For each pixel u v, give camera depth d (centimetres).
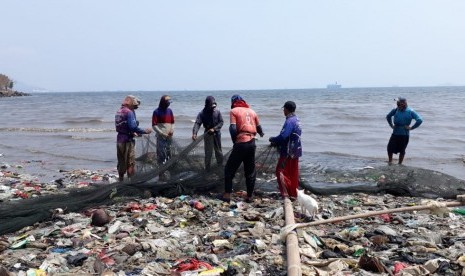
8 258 655
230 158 991
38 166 1803
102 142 2525
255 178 1023
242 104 1014
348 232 754
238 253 664
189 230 799
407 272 563
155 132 1146
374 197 1118
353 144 2395
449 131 2900
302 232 719
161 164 1116
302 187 1144
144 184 1060
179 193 1058
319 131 2959
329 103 6944
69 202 952
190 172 1105
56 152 2181
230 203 989
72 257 635
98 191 1022
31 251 692
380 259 622
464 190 1141
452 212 958
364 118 3788
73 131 3144
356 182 1236
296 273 518
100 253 663
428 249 673
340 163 1521
